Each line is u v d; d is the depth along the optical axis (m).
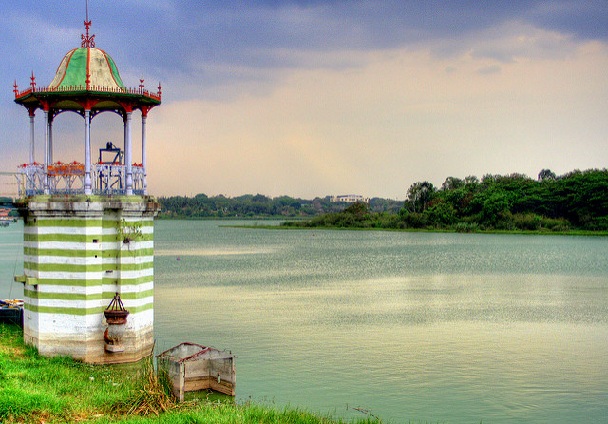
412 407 29.38
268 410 25.91
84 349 31.00
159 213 33.62
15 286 65.25
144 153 33.94
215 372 29.45
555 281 79.44
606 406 29.88
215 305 58.75
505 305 59.56
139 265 31.89
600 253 122.31
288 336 44.22
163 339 42.62
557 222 195.75
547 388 32.53
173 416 23.91
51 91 31.73
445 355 39.12
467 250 134.75
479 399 30.69
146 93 32.88
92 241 31.02
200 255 130.75
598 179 194.25
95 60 33.41
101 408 24.89
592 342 43.09
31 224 31.83
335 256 124.56
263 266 103.12
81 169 32.28
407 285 76.19
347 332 45.94
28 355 30.94
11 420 22.70
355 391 31.58
